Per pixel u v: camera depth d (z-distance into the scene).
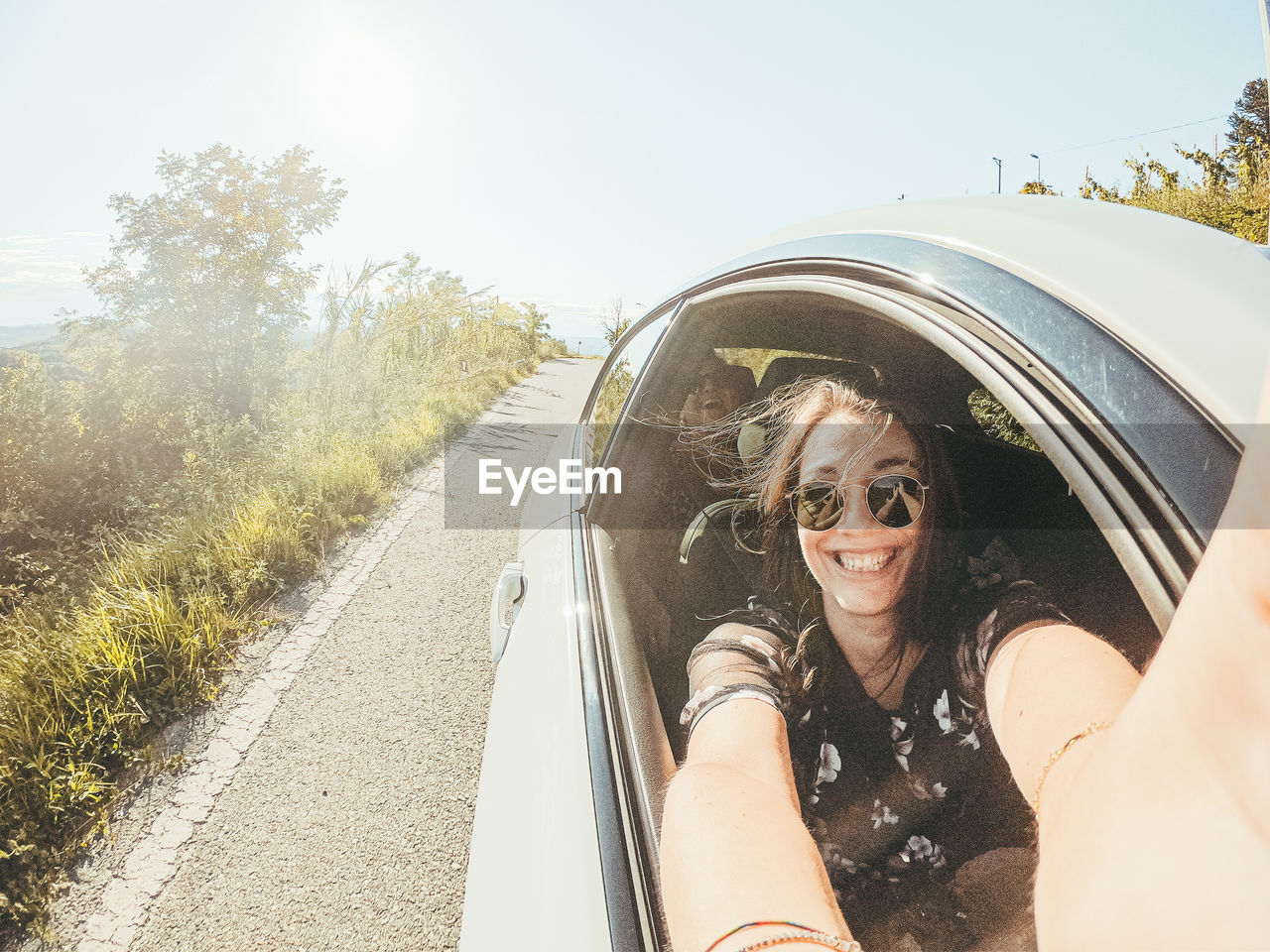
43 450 5.51
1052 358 0.69
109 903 2.11
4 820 2.35
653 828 0.87
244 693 3.23
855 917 0.86
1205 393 0.56
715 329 1.77
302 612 4.10
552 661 1.39
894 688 0.94
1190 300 0.64
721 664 0.95
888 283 0.99
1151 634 0.81
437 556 5.09
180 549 4.47
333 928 2.03
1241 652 0.23
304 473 6.23
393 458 7.77
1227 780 0.24
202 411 7.51
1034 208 0.91
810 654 0.96
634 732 1.04
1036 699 0.69
